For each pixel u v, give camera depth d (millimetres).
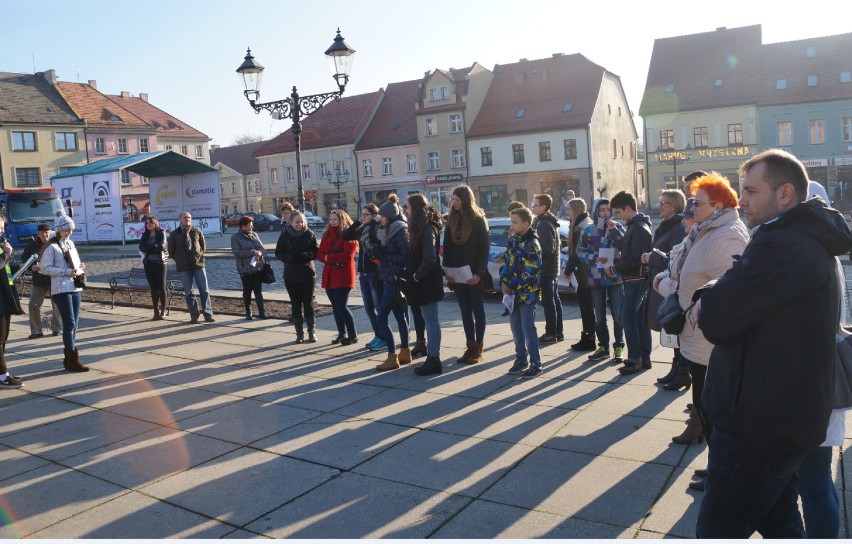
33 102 59500
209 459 5020
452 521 3920
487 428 5441
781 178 2537
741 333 2432
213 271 20594
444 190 56594
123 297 14812
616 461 4684
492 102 55844
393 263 7336
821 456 2975
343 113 63000
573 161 51469
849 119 48812
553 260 8445
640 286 6699
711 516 2555
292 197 65250
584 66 54312
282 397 6562
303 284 9117
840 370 2934
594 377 6816
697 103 52594
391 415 5871
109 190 33250
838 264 2561
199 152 73438
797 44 52375
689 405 4953
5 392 7047
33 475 4832
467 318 7621
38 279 10305
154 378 7484
